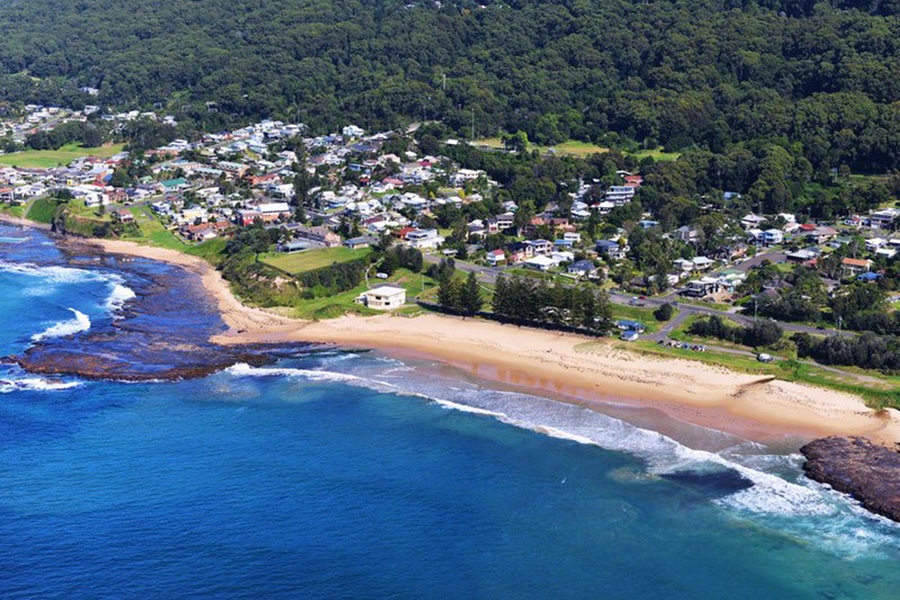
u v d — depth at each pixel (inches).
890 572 3941.9
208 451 5054.1
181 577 3895.2
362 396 5856.3
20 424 5418.3
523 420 5452.8
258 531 4249.5
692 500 4507.9
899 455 4877.0
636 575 3946.9
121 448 5093.5
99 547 4101.9
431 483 4699.8
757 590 3843.5
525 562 4037.9
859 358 6033.5
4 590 3782.0
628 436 5206.7
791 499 4493.1
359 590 3838.6
